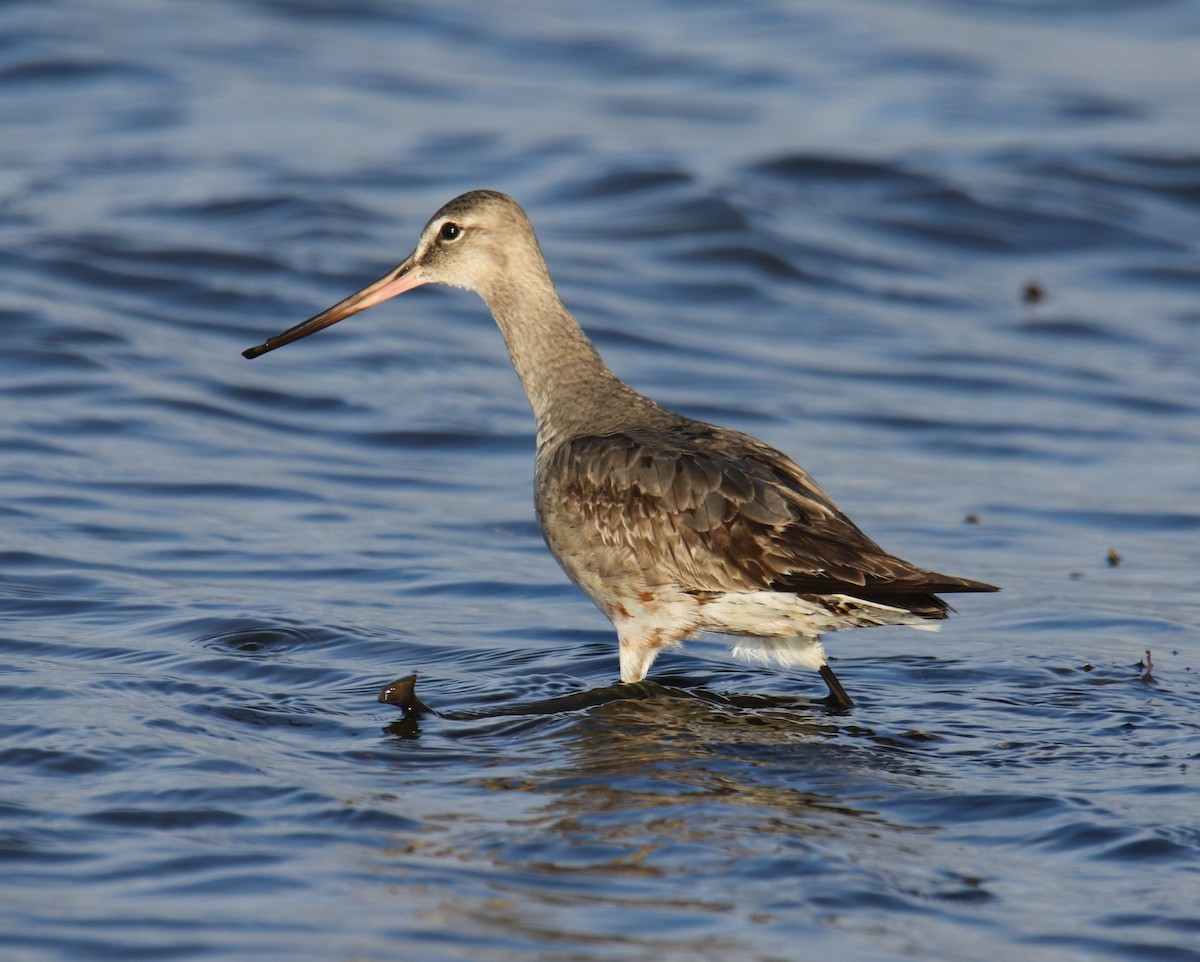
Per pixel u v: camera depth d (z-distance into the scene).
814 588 10.50
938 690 11.40
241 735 9.98
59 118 26.16
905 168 25.50
